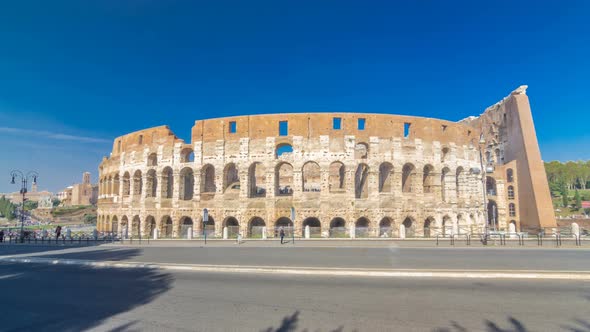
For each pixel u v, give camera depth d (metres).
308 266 23.47
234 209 53.25
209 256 29.50
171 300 15.39
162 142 58.88
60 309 14.23
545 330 11.55
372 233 49.03
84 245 42.12
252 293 16.50
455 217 57.00
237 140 54.75
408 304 14.48
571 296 15.77
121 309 14.13
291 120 53.97
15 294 16.91
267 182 53.09
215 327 11.88
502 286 17.72
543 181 63.41
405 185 60.00
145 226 58.66
